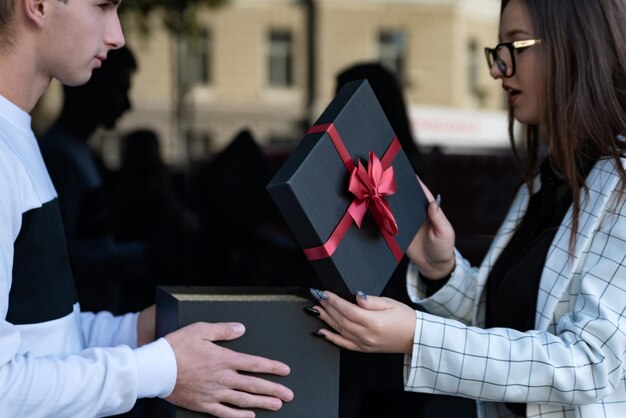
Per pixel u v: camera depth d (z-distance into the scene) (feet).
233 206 9.45
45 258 4.33
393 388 8.48
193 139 29.01
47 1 4.18
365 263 4.47
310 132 4.43
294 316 4.50
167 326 4.74
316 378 4.53
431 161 11.21
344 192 4.36
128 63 9.02
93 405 4.07
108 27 4.48
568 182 4.95
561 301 4.82
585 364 4.50
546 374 4.52
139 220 10.89
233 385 4.37
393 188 4.60
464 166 11.30
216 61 48.37
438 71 45.19
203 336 4.35
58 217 4.52
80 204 8.79
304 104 48.24
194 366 4.32
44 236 4.32
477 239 10.23
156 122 33.63
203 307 4.43
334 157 4.34
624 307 4.50
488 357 4.58
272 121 47.88
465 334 4.62
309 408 4.53
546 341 4.60
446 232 5.28
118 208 10.89
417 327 4.54
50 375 3.98
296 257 9.18
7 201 4.02
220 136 44.24
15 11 4.18
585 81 4.85
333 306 4.41
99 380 4.08
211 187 9.58
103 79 8.82
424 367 4.60
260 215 9.45
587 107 4.82
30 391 3.92
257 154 9.53
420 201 4.96
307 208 4.19
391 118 7.72
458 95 44.55
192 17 21.11
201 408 4.38
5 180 4.03
